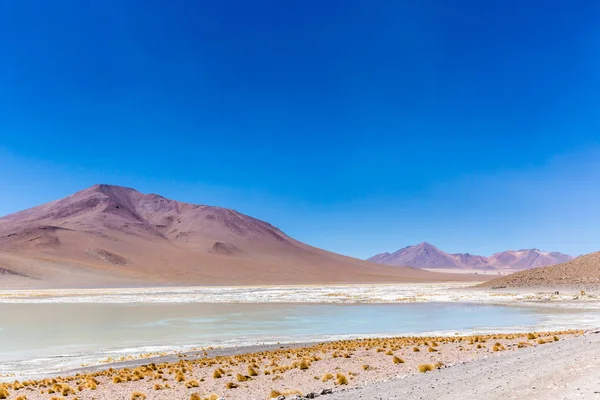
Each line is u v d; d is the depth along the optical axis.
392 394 11.69
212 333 37.97
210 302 73.81
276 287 136.38
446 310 57.44
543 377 12.23
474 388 11.55
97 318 50.19
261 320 47.75
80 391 16.75
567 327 37.12
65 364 25.12
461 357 19.92
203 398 14.27
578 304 61.59
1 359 27.30
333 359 21.55
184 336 36.28
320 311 57.84
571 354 16.20
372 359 20.91
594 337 22.23
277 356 23.78
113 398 15.27
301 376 17.62
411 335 34.56
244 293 99.00
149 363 24.02
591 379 11.40
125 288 131.62
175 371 19.89
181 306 66.50
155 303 72.31
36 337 36.22
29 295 93.25
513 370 13.89
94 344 32.69
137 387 17.08
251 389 15.67
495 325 40.69
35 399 15.54
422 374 15.35
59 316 52.53
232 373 19.09
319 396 13.00
